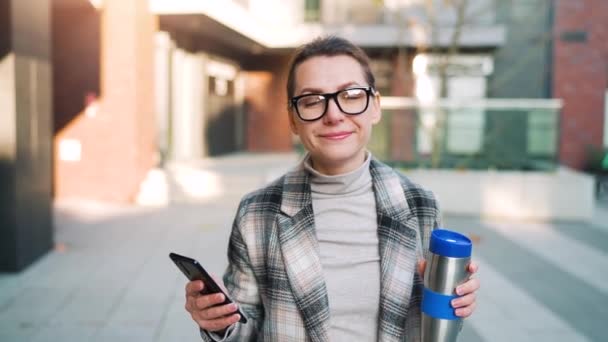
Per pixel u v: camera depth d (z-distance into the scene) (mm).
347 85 1374
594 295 5074
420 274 1370
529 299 4938
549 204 8766
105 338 3939
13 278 5281
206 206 9180
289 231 1411
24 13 5457
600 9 13898
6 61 5219
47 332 4027
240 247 1479
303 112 1390
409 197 1479
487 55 14305
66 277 5332
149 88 10008
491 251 6711
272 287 1403
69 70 9344
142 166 9742
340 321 1375
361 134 1403
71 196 9539
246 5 14750
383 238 1408
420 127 9547
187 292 1335
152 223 7848
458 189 8961
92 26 9242
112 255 6145
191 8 9945
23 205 5520
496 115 9367
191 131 12844
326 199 1461
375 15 15195
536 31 14188
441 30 13102
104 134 9391
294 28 14320
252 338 1456
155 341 3900
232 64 15219
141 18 9508
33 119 5746
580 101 14070
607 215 9391
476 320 4398
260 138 16438
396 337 1347
